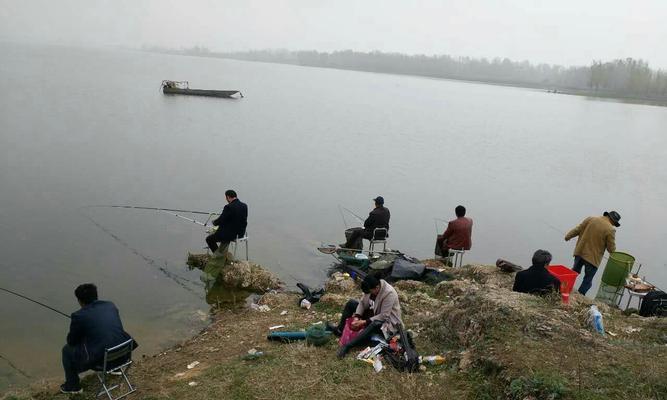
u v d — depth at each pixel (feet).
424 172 81.05
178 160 75.72
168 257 39.09
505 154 104.73
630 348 18.40
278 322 26.91
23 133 86.28
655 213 64.13
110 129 98.22
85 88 171.22
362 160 87.40
